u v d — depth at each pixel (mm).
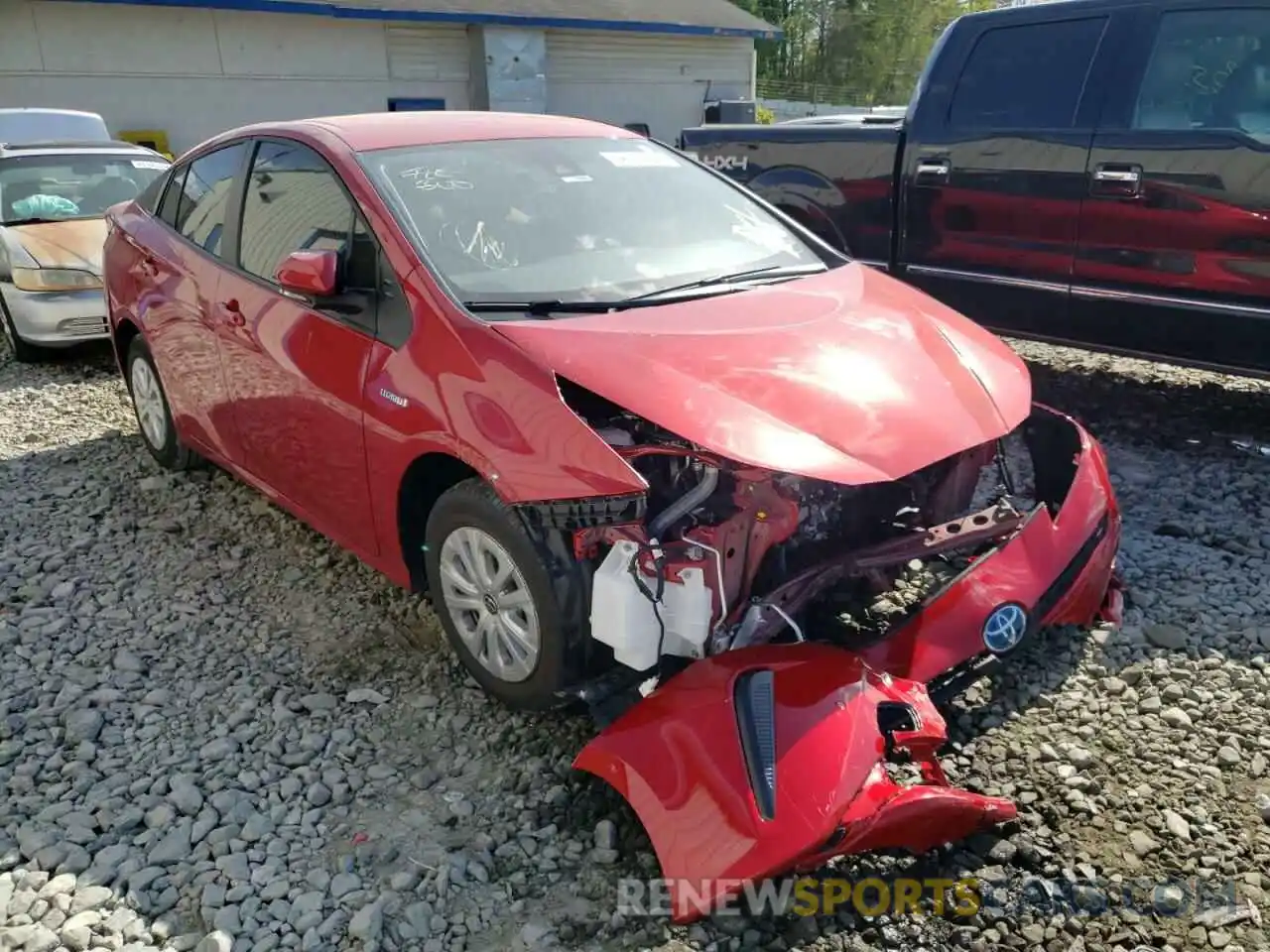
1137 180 5352
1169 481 5172
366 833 2900
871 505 3309
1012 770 3047
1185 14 5242
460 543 3258
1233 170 5012
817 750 2480
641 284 3578
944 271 6320
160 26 16172
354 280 3611
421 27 19078
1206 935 2490
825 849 2381
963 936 2496
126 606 4188
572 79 21359
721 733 2523
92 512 5105
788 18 66625
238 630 3994
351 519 3748
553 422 2871
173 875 2758
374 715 3428
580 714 3373
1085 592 3361
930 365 3279
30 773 3178
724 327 3260
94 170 8977
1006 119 5867
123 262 5258
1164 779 3002
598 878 2709
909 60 63219
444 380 3154
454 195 3725
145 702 3525
